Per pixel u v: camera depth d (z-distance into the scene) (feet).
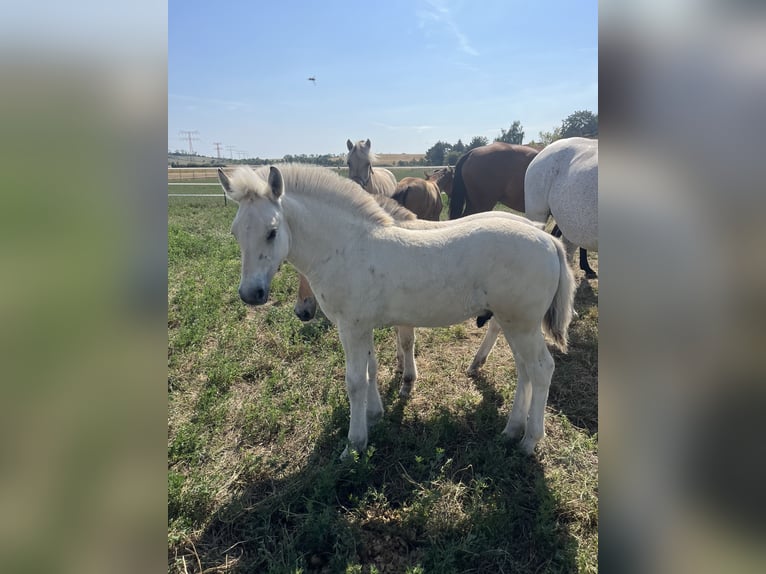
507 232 10.55
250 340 17.63
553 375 15.01
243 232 9.73
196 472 10.59
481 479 9.87
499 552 8.50
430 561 8.47
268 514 9.50
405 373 14.01
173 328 19.27
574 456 10.96
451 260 10.46
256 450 11.83
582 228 17.28
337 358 16.11
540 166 19.39
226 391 14.51
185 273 26.71
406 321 11.13
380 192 28.76
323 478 9.94
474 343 17.75
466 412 13.12
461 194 26.20
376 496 9.74
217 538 9.21
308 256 10.78
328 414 12.76
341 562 8.41
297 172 10.85
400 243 10.64
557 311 11.11
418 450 11.48
